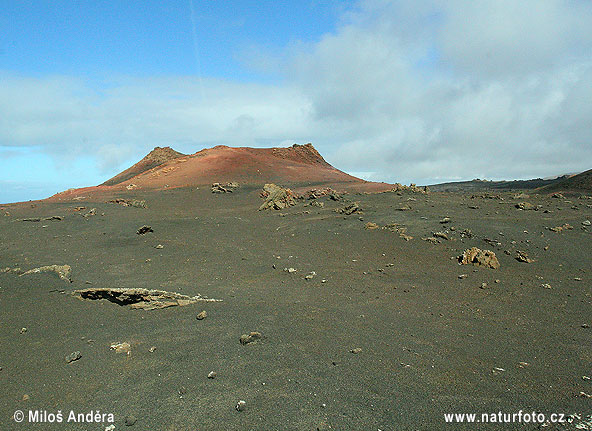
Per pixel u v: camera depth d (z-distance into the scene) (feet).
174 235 74.38
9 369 22.74
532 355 24.77
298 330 28.32
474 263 51.26
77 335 27.73
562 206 86.28
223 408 18.04
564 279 44.39
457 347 26.04
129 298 34.91
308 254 58.23
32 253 60.18
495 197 107.76
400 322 31.09
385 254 57.36
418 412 17.67
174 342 26.05
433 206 92.89
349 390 19.66
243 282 43.50
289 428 16.46
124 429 16.74
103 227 82.84
